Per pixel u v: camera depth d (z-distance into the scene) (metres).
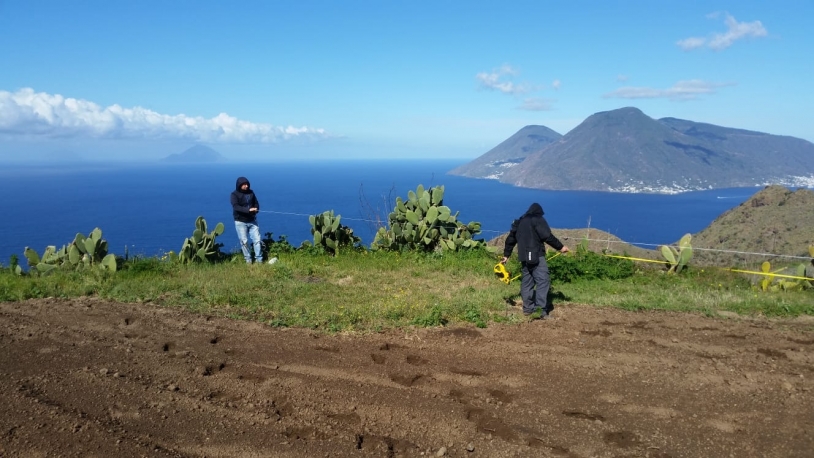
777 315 8.29
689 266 12.27
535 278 7.68
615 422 4.80
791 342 6.90
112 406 4.81
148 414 4.71
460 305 7.98
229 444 4.29
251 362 5.92
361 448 4.31
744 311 8.43
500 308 8.04
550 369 5.88
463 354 6.25
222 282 9.35
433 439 4.49
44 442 4.17
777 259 13.95
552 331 7.08
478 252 12.78
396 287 9.59
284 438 4.40
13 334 6.57
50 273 10.22
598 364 6.02
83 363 5.73
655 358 6.22
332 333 6.86
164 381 5.37
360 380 5.52
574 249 14.18
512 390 5.38
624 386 5.49
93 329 6.84
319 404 5.00
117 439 4.25
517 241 7.81
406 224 13.13
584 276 11.30
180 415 4.72
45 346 6.21
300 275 10.54
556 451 4.34
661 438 4.55
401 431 4.59
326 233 13.02
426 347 6.44
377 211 17.72
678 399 5.24
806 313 8.38
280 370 5.73
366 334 6.83
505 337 6.82
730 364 6.07
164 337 6.62
